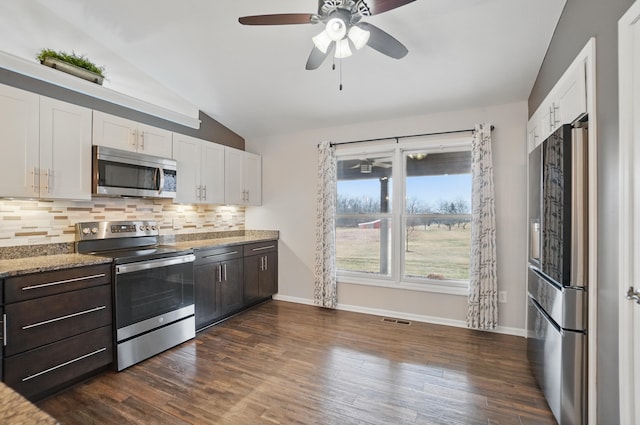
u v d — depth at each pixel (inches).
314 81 122.4
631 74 49.4
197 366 97.5
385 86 120.8
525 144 120.3
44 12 97.0
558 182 68.2
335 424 71.3
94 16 97.4
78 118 96.8
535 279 86.8
